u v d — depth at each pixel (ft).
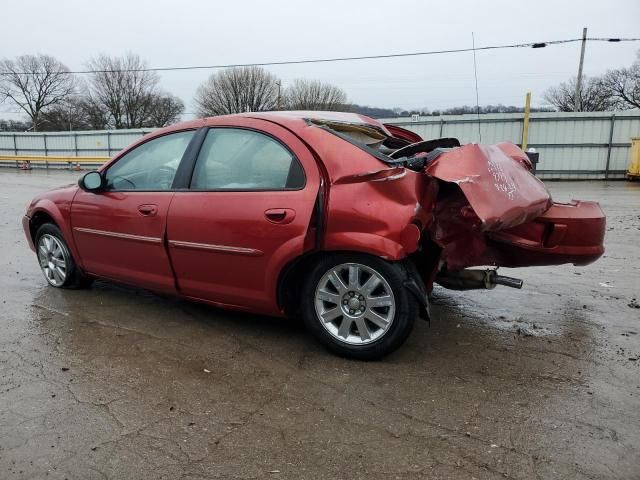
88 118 232.94
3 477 7.35
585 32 108.88
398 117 72.90
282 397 9.58
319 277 11.18
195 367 10.77
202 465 7.63
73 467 7.58
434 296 15.76
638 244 23.26
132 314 13.85
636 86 187.62
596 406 9.27
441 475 7.42
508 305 14.90
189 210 12.18
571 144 66.44
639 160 61.72
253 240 11.31
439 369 10.73
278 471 7.51
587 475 7.41
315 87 190.19
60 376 10.32
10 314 13.83
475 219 10.99
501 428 8.57
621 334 12.69
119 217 13.51
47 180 68.18
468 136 69.72
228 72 188.55
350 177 10.59
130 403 9.33
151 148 13.51
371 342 10.84
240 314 13.88
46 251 16.15
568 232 12.15
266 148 11.65
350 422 8.76
